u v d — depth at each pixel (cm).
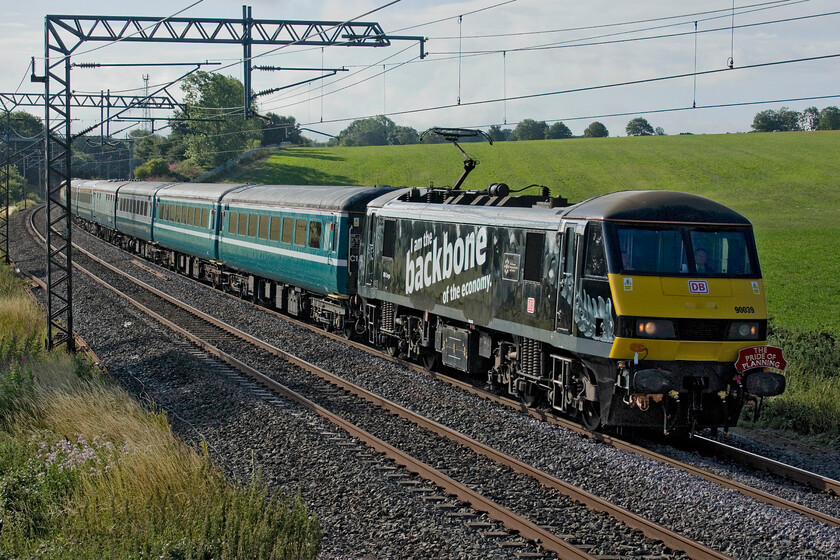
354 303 3167
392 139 19662
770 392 1770
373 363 2725
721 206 1897
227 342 3067
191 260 5256
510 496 1514
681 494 1516
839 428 1998
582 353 1855
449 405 2173
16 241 7462
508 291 2128
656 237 1823
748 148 11481
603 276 1805
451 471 1658
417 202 2711
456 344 2417
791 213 8050
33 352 2783
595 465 1691
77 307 3912
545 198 2314
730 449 1789
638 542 1304
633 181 9794
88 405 2000
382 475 1630
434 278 2506
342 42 3194
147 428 1816
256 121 11500
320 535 1256
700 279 1811
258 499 1338
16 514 1391
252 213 4069
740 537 1327
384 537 1333
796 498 1523
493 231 2208
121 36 3095
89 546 1216
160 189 5803
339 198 3216
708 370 1809
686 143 12206
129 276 5062
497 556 1252
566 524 1380
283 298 3888
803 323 4216
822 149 11112
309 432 1906
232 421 2033
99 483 1485
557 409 2097
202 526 1256
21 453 1695
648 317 1762
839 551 1276
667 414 1812
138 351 2933
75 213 9269
